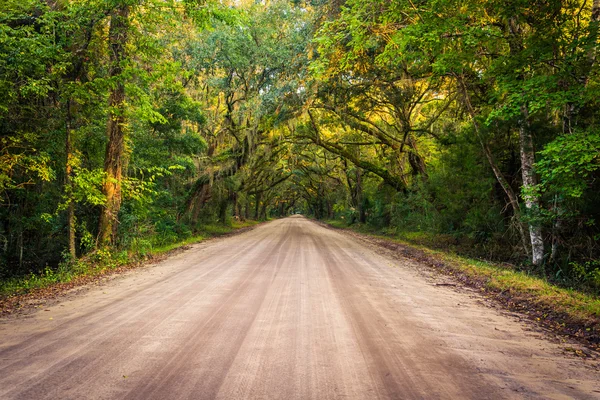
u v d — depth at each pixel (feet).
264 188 183.73
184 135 64.85
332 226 162.91
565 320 19.74
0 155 35.50
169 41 57.77
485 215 54.65
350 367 12.61
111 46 39.14
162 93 58.03
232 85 78.33
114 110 39.68
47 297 24.22
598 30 27.50
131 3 35.40
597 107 34.65
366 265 39.65
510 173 51.67
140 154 57.21
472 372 12.48
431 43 32.89
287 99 69.26
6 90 32.12
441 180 62.39
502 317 20.44
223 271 33.50
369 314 19.60
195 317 18.52
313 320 18.19
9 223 42.75
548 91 31.42
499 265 43.14
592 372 12.95
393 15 34.94
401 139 88.07
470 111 46.91
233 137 91.91
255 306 20.84
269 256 45.70
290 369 12.34
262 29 66.85
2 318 18.74
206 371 12.07
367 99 75.77
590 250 38.01
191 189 86.58
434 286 29.19
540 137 42.86
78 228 43.24
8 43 30.25
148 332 16.11
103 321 17.83
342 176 154.40
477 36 32.45
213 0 37.11
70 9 32.99
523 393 11.00
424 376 12.01
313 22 58.44
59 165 41.24
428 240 69.46
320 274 32.24
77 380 11.27
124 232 43.29
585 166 28.25
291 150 119.85
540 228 41.11
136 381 11.25
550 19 30.89
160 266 37.86
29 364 12.50
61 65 33.86
